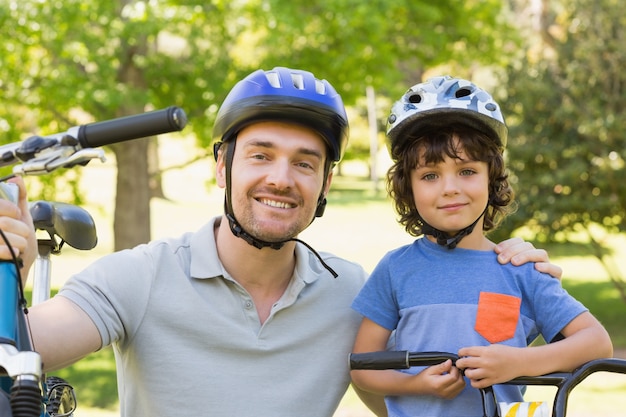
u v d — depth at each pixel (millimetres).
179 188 36625
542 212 10703
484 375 2045
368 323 2357
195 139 11117
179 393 2174
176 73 10352
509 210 2596
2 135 10312
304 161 2215
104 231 22688
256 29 10078
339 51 10273
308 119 2170
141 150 11484
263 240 2193
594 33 10906
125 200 11406
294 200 2195
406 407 2285
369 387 2309
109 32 9359
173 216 25844
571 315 2180
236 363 2213
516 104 11164
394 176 2467
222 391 2184
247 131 2195
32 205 2195
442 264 2334
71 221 2223
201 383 2176
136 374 2203
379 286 2385
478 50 12422
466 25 11977
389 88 10641
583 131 10398
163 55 10227
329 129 2201
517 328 2232
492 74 11641
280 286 2324
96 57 9352
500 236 10992
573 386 2004
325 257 2455
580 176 10625
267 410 2207
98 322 2088
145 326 2184
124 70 10352
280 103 2148
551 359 2086
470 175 2338
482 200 2338
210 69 10289
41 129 10906
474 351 2066
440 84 2385
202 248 2252
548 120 10875
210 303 2217
